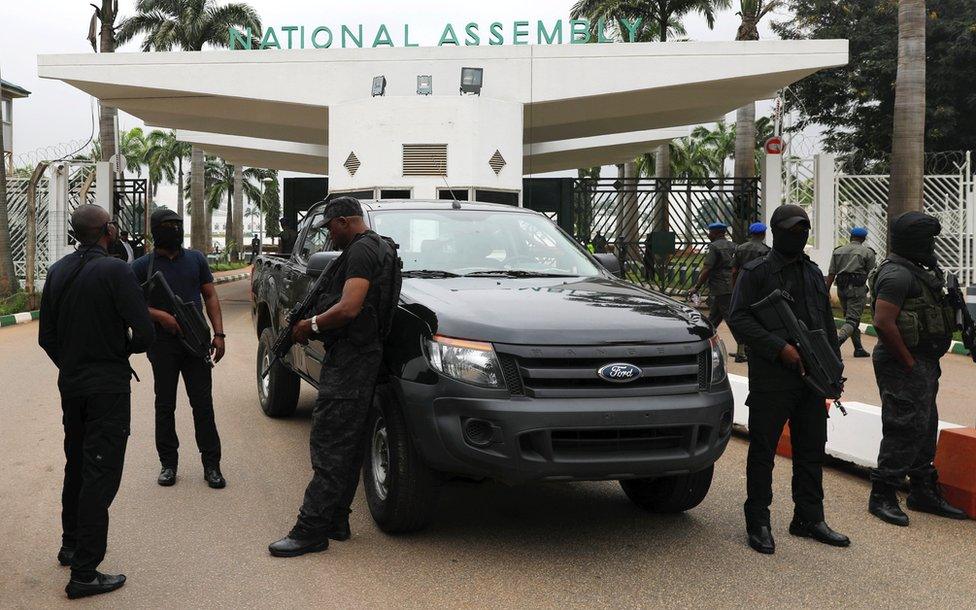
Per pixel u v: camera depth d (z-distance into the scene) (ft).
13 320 52.19
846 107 112.68
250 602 12.62
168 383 18.58
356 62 56.70
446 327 14.32
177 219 18.66
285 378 24.61
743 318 15.23
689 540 15.52
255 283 27.37
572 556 14.61
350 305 14.11
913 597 13.10
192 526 15.97
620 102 61.67
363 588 13.15
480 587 13.23
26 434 23.16
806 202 63.46
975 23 100.01
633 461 13.76
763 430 15.16
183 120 74.95
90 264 13.28
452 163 53.98
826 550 15.14
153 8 134.62
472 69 54.44
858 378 34.14
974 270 59.88
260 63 56.80
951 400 29.81
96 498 12.87
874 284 16.94
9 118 103.60
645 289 17.72
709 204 63.21
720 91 60.54
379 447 16.07
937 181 61.46
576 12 108.99
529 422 13.44
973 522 16.92
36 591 13.02
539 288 16.57
